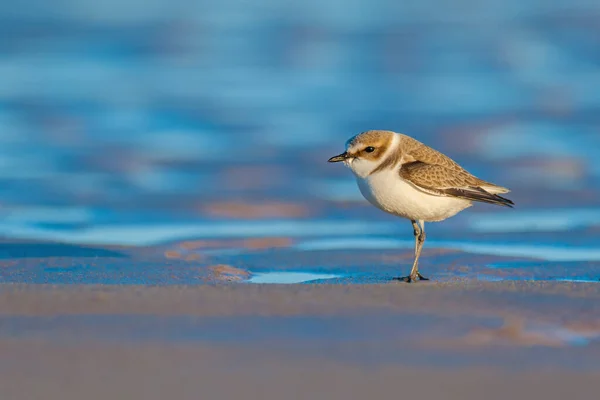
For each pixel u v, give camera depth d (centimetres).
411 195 1073
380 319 779
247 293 877
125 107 2477
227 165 1872
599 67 2941
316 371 645
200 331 739
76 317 779
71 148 2019
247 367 652
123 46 3406
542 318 798
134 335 728
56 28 3731
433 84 2745
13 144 2047
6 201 1588
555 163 1856
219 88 2723
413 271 1102
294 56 3198
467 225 1445
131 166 1862
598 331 763
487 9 3944
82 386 611
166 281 1076
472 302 848
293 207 1572
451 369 652
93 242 1322
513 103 2456
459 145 2022
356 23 3794
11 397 590
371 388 609
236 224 1459
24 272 1112
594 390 609
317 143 2066
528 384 620
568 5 3906
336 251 1280
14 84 2769
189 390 604
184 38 3541
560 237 1364
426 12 3978
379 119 2298
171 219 1485
